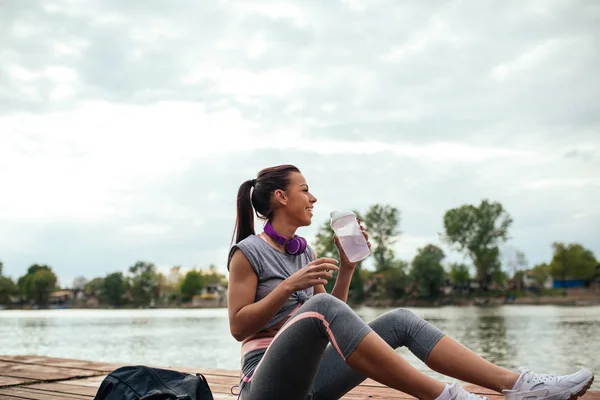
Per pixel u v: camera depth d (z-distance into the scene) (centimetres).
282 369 185
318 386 206
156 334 2480
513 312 4503
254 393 192
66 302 12338
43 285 11769
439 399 170
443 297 7912
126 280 11750
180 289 11650
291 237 226
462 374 190
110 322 4244
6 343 1966
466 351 192
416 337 198
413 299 7638
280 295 195
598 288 8831
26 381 390
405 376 171
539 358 1145
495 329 2217
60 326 3509
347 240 232
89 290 12444
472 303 7706
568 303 7431
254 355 207
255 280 210
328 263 194
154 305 11706
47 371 437
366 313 5141
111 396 218
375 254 7881
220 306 11506
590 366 984
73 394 345
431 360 194
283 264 217
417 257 7675
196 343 1870
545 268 9500
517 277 8856
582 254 9181
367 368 173
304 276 193
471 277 8812
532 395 180
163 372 230
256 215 234
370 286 7969
